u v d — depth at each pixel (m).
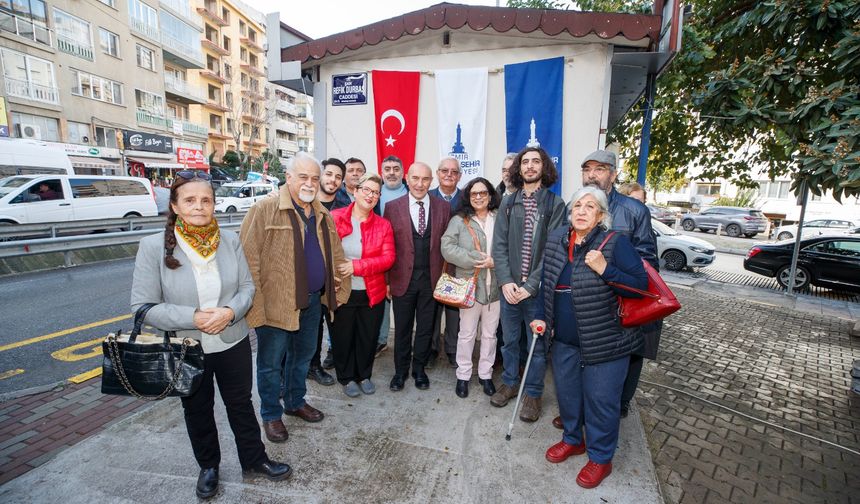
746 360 4.60
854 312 6.92
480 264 2.93
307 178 2.43
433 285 3.16
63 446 2.64
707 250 10.23
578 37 3.53
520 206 2.92
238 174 35.25
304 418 2.82
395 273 3.13
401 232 3.07
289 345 2.71
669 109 6.97
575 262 2.23
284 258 2.40
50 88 18.70
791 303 7.50
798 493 2.43
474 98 4.02
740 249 15.92
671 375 4.10
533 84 3.82
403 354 3.22
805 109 4.19
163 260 1.85
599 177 2.74
